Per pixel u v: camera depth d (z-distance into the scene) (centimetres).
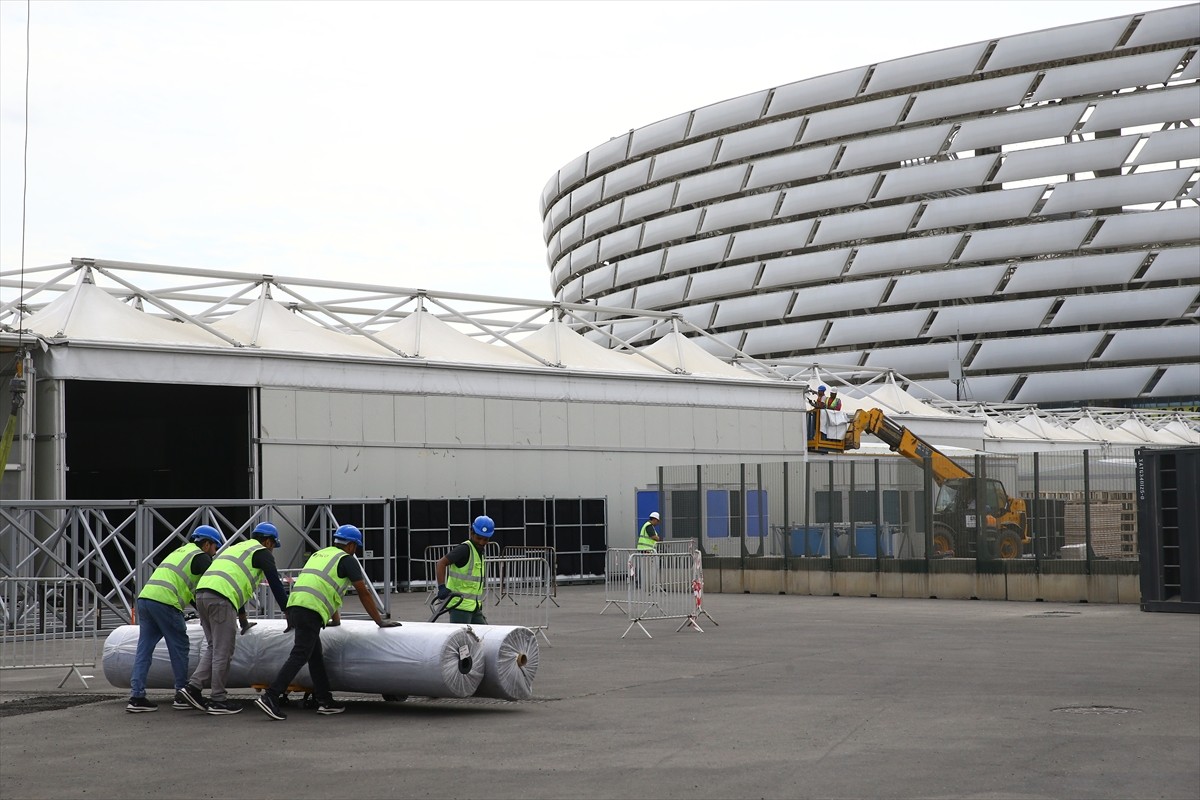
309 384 3416
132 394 3747
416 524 3484
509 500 3700
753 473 3369
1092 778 938
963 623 2362
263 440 3322
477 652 1298
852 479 3209
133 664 1405
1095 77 10450
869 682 1511
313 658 1288
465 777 959
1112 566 2844
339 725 1223
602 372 4028
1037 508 2952
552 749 1077
